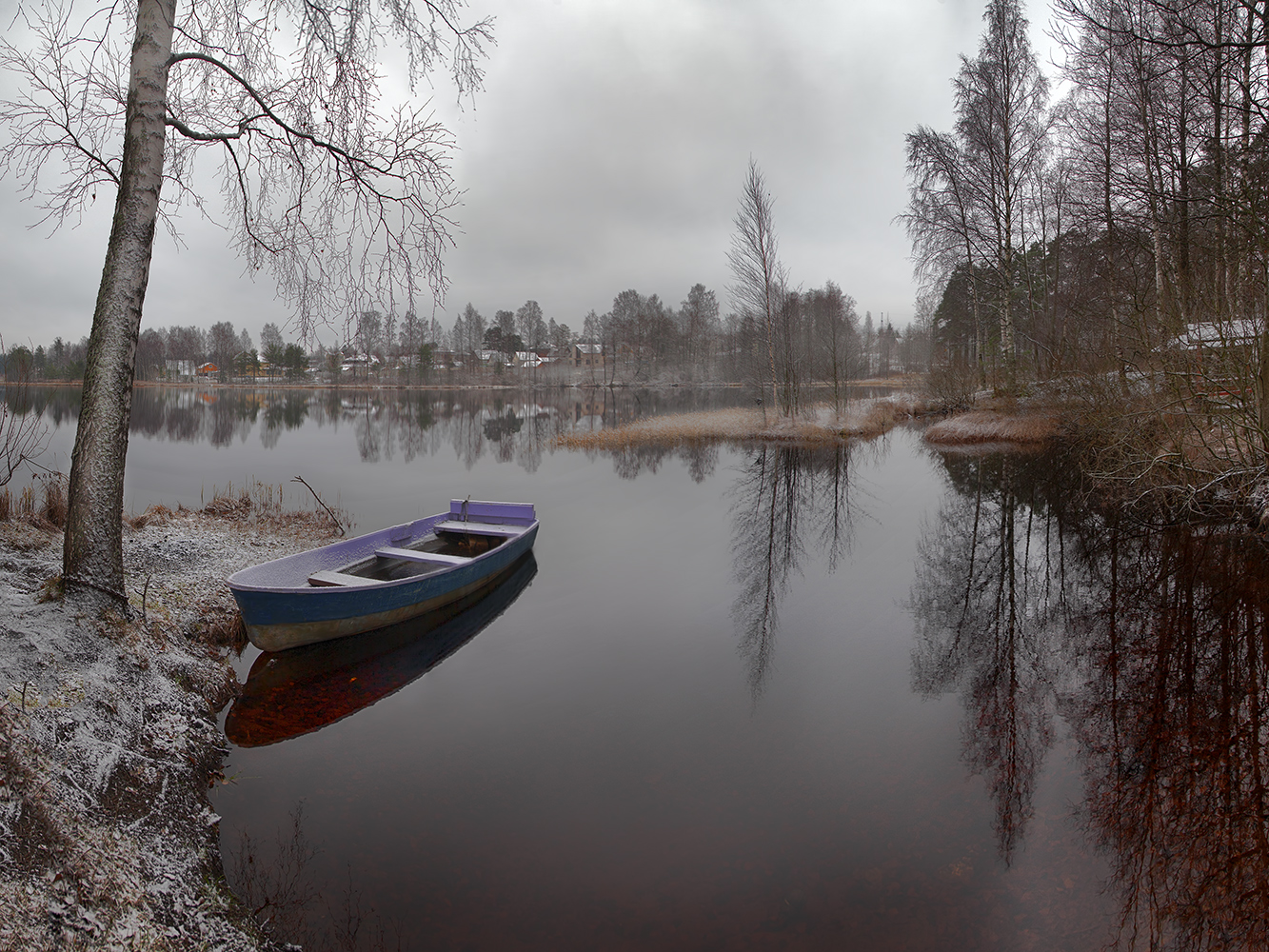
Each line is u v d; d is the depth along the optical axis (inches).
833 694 212.5
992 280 877.2
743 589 323.9
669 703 207.9
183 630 223.0
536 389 2974.9
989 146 780.6
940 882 129.0
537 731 189.9
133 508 459.8
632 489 595.8
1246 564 320.2
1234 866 130.4
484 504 386.3
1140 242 512.1
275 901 124.1
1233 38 341.7
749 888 127.8
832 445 871.7
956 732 187.3
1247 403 337.4
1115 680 215.0
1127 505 419.2
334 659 237.5
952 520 458.0
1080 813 149.3
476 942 114.5
